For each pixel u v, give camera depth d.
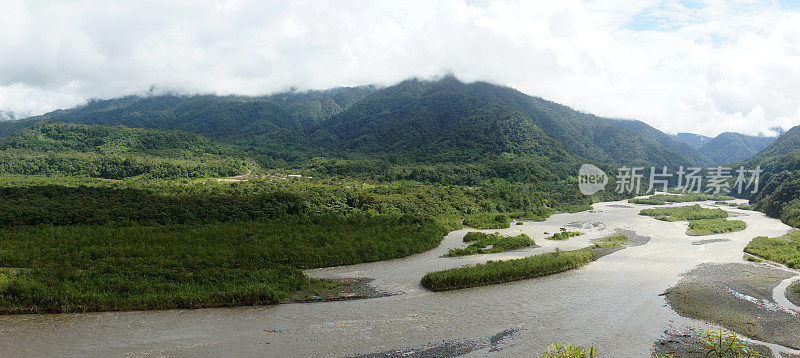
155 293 49.19
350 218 101.31
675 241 98.00
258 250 68.44
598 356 37.91
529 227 118.81
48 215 82.50
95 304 46.56
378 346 39.56
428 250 83.62
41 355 36.56
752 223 127.12
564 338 41.78
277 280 56.16
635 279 63.56
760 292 57.25
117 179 161.50
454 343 40.38
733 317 47.47
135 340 39.84
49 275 51.84
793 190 137.75
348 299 52.78
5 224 78.62
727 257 80.50
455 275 58.03
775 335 42.56
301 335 41.72
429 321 45.72
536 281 62.12
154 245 69.25
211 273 56.09
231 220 92.69
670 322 46.16
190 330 42.38
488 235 94.00
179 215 89.69
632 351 39.00
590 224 125.94
